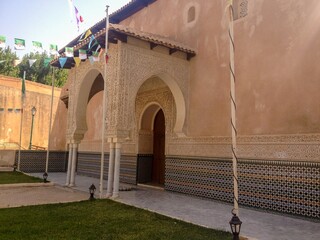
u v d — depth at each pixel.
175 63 7.33
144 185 8.68
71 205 5.66
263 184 5.62
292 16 5.46
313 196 4.89
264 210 5.55
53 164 13.72
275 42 5.68
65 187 8.27
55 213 4.99
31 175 11.00
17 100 18.62
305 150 5.06
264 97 5.76
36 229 4.02
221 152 6.50
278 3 5.72
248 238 3.78
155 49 7.03
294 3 5.45
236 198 3.67
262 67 5.85
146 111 9.06
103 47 7.05
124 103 6.43
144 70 6.79
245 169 5.95
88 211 5.17
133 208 5.43
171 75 7.24
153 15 9.11
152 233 3.90
